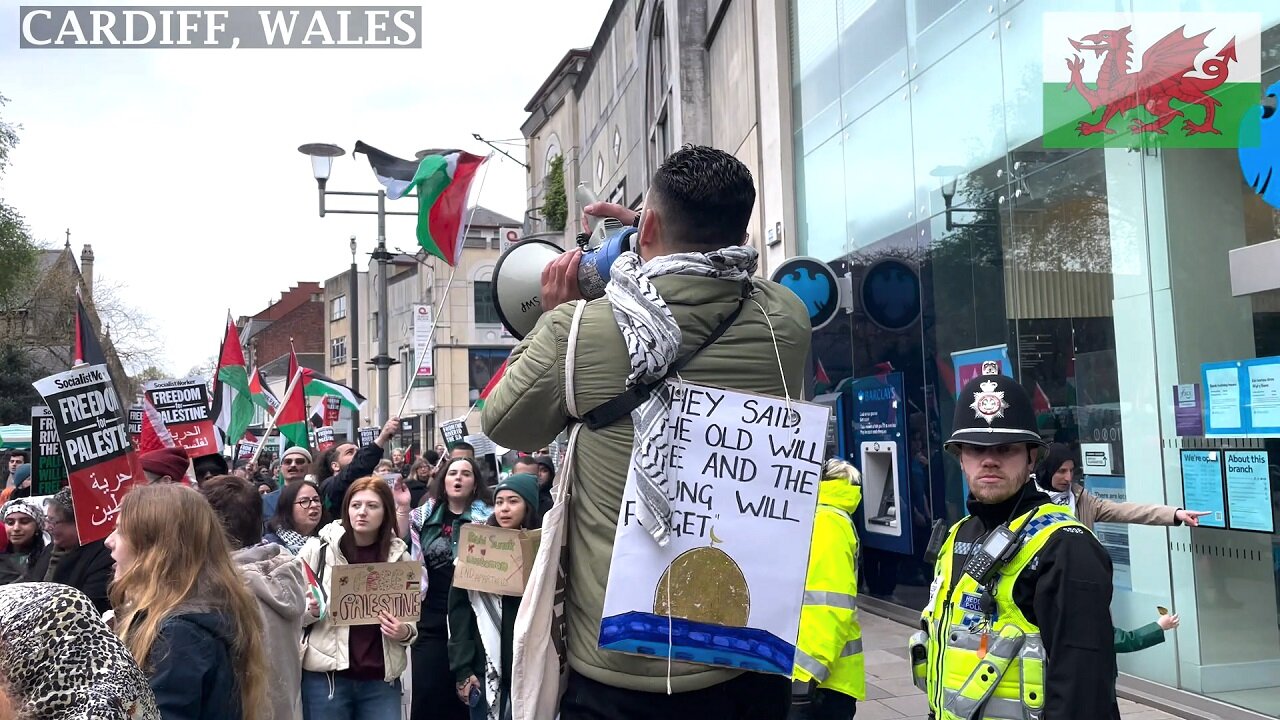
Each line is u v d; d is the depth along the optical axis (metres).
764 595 1.78
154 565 2.87
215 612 2.89
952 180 8.51
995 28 7.87
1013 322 7.71
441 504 6.05
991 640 2.52
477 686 5.32
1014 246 7.67
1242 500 5.66
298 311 74.44
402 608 4.86
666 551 1.74
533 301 2.07
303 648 4.74
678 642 1.74
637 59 20.44
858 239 10.16
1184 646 6.13
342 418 29.30
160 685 2.71
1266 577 5.50
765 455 1.81
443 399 41.09
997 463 2.67
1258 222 5.58
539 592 1.80
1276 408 5.44
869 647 8.34
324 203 15.43
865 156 10.00
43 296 34.88
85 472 5.55
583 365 1.79
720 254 1.84
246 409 12.78
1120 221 6.61
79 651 2.07
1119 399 6.64
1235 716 5.59
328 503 6.84
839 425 10.62
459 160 10.20
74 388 5.64
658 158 18.08
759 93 12.35
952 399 8.54
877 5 9.73
